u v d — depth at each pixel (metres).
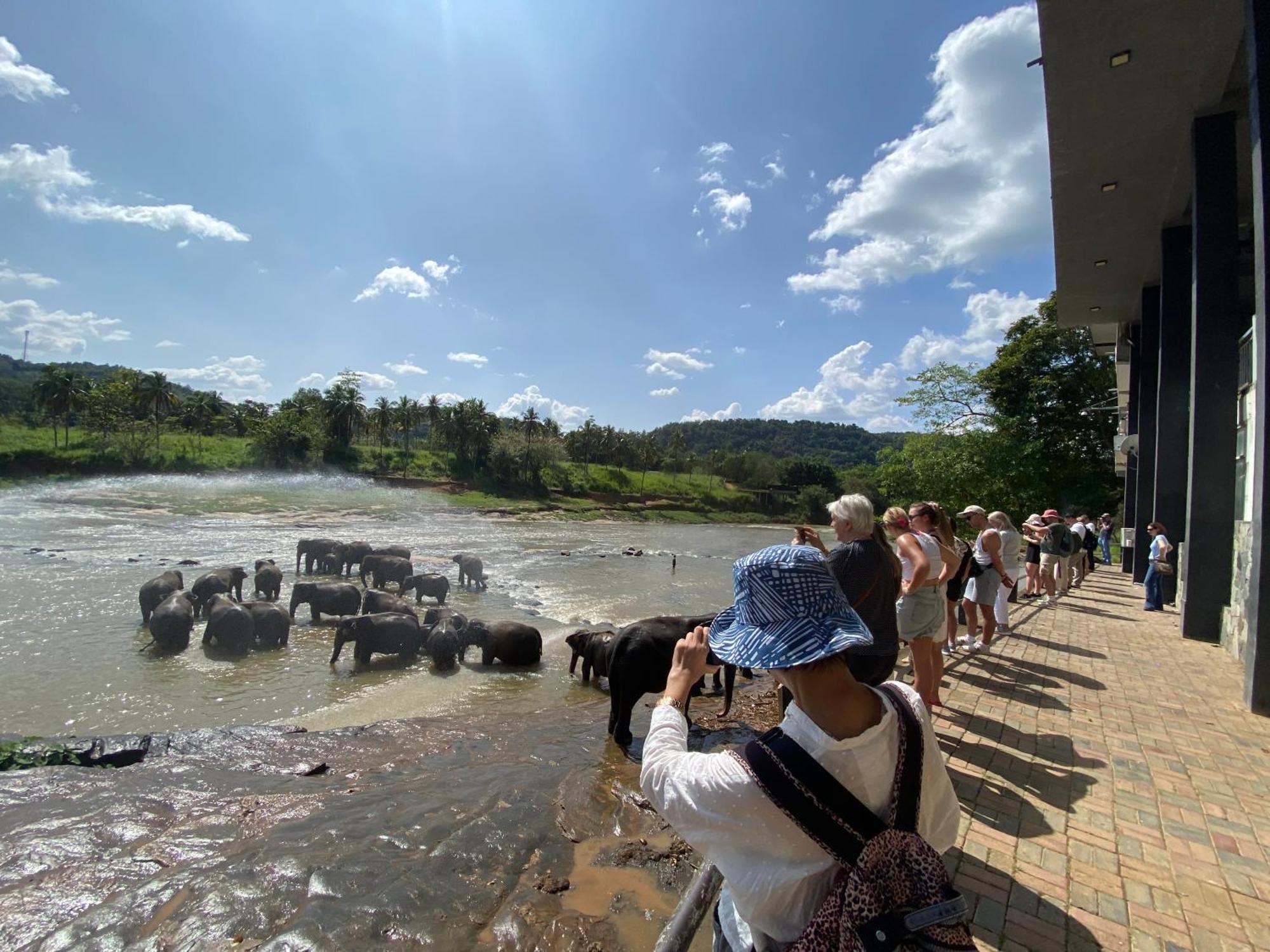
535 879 4.57
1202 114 9.64
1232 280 9.77
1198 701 6.96
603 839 5.19
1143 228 13.40
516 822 5.30
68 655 10.56
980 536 9.10
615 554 31.11
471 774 6.38
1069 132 10.19
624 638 7.47
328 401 68.50
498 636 11.29
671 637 7.54
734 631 1.64
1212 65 8.62
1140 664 8.52
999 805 4.45
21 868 4.42
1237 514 10.28
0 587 15.28
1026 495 31.17
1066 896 3.43
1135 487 21.31
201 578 14.05
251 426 63.69
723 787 1.42
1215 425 9.91
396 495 53.44
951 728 5.89
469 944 3.88
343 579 19.95
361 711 8.79
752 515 81.69
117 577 17.09
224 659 10.94
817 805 1.33
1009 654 8.86
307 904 4.10
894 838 1.29
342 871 4.47
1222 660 8.80
